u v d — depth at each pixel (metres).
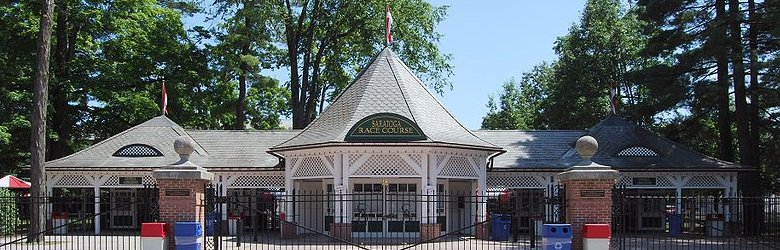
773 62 28.98
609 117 32.78
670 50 33.19
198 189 17.20
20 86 36.34
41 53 24.30
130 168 29.78
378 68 28.17
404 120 24.48
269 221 30.05
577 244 16.77
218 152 31.28
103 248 22.16
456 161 25.55
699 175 29.77
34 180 23.69
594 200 16.83
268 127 48.62
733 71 31.03
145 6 39.66
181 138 17.42
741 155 31.80
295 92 46.09
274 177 30.23
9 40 36.31
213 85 43.56
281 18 43.47
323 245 22.19
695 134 35.62
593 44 49.53
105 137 41.34
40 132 24.05
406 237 25.41
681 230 27.94
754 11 30.97
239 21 42.50
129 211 31.75
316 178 25.66
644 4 33.97
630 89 49.16
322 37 47.50
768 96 32.12
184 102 42.03
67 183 29.98
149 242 16.44
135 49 40.66
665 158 30.09
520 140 32.31
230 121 44.69
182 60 42.12
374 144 24.33
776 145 33.91
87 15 36.38
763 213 27.69
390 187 26.03
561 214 18.03
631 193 27.19
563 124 49.03
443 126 26.58
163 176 16.92
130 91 39.38
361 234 25.70
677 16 32.72
